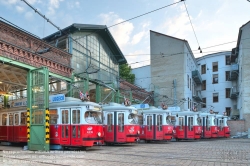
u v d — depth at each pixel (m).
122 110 18.91
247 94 34.66
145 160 11.22
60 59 20.14
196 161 10.87
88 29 25.64
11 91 24.89
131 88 34.12
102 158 11.90
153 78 41.03
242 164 10.11
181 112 25.92
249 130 32.19
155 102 39.66
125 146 18.66
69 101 16.22
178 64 39.22
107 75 30.14
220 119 31.66
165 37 40.94
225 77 47.94
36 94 16.38
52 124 16.36
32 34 16.36
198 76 44.28
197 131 25.75
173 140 25.61
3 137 20.16
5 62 15.12
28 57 16.77
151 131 22.42
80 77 23.17
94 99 27.84
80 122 15.23
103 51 29.69
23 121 18.80
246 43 35.28
